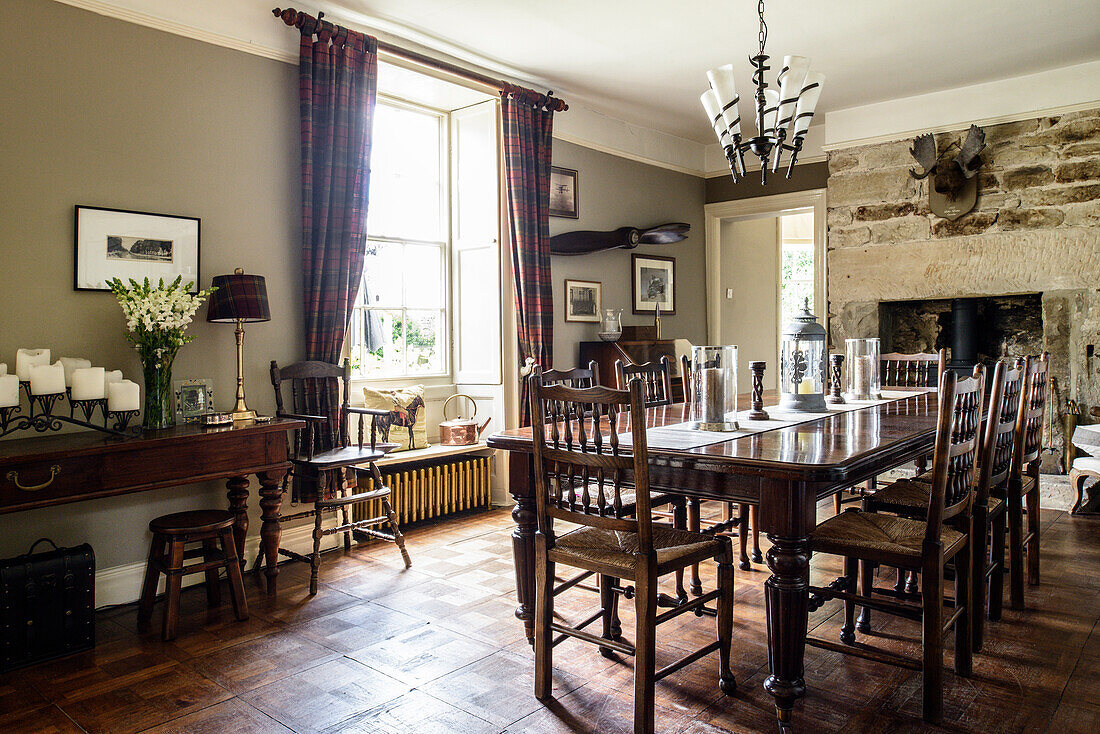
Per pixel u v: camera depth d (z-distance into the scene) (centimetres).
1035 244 526
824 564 360
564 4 391
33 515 295
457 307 508
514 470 268
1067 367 517
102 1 311
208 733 204
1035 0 400
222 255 354
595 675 238
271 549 322
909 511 274
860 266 600
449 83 452
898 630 279
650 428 279
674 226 576
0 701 225
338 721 210
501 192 481
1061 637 267
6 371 277
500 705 218
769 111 300
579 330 564
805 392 322
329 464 336
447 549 391
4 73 287
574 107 554
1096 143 503
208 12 345
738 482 210
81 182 308
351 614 297
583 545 223
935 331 618
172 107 336
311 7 386
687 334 680
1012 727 204
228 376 356
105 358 317
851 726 205
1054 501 473
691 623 284
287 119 379
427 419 491
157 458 277
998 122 537
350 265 392
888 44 459
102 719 213
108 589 313
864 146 596
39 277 297
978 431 236
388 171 476
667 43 448
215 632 280
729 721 208
